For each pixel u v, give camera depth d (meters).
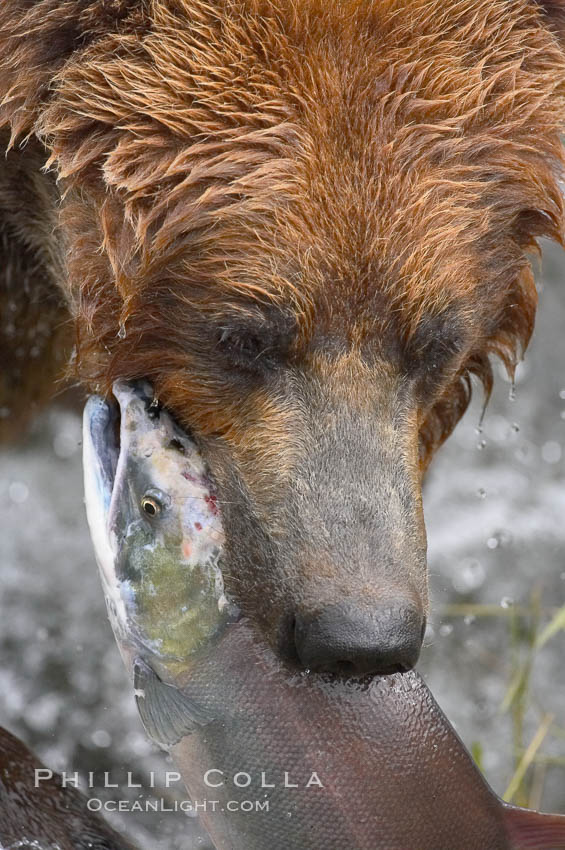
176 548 15.78
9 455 31.73
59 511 31.02
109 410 17.19
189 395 17.17
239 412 16.97
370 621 14.63
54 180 19.09
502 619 28.75
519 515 31.34
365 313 16.56
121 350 17.62
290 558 15.76
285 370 16.78
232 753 14.65
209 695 14.98
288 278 16.34
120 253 17.09
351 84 16.28
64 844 16.39
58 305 22.36
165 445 16.81
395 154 16.42
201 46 16.28
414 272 16.55
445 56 16.77
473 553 30.16
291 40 16.22
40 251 21.28
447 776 14.43
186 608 15.55
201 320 16.89
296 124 16.22
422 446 21.17
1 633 27.94
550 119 17.67
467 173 17.06
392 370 16.91
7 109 17.52
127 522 15.55
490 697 27.31
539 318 35.38
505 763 25.92
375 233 16.34
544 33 17.64
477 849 14.34
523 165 17.45
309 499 16.08
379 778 14.32
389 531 15.83
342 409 16.52
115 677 27.19
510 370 20.53
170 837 22.62
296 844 14.34
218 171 16.23
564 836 14.44
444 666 28.06
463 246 17.12
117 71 16.59
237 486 16.70
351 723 14.55
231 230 16.42
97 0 16.56
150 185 16.61
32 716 26.44
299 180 16.22
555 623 24.31
